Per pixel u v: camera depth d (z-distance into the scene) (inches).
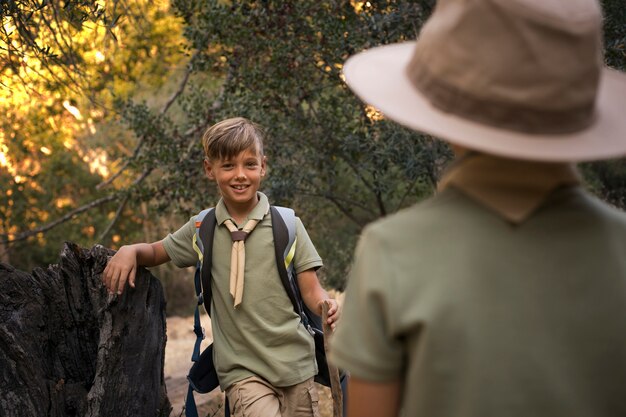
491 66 49.0
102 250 139.3
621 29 251.0
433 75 51.8
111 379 129.2
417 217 53.2
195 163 314.0
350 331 53.5
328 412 222.8
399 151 269.4
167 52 435.5
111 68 415.2
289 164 304.3
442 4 53.0
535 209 52.0
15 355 125.0
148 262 132.7
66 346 136.3
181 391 237.3
